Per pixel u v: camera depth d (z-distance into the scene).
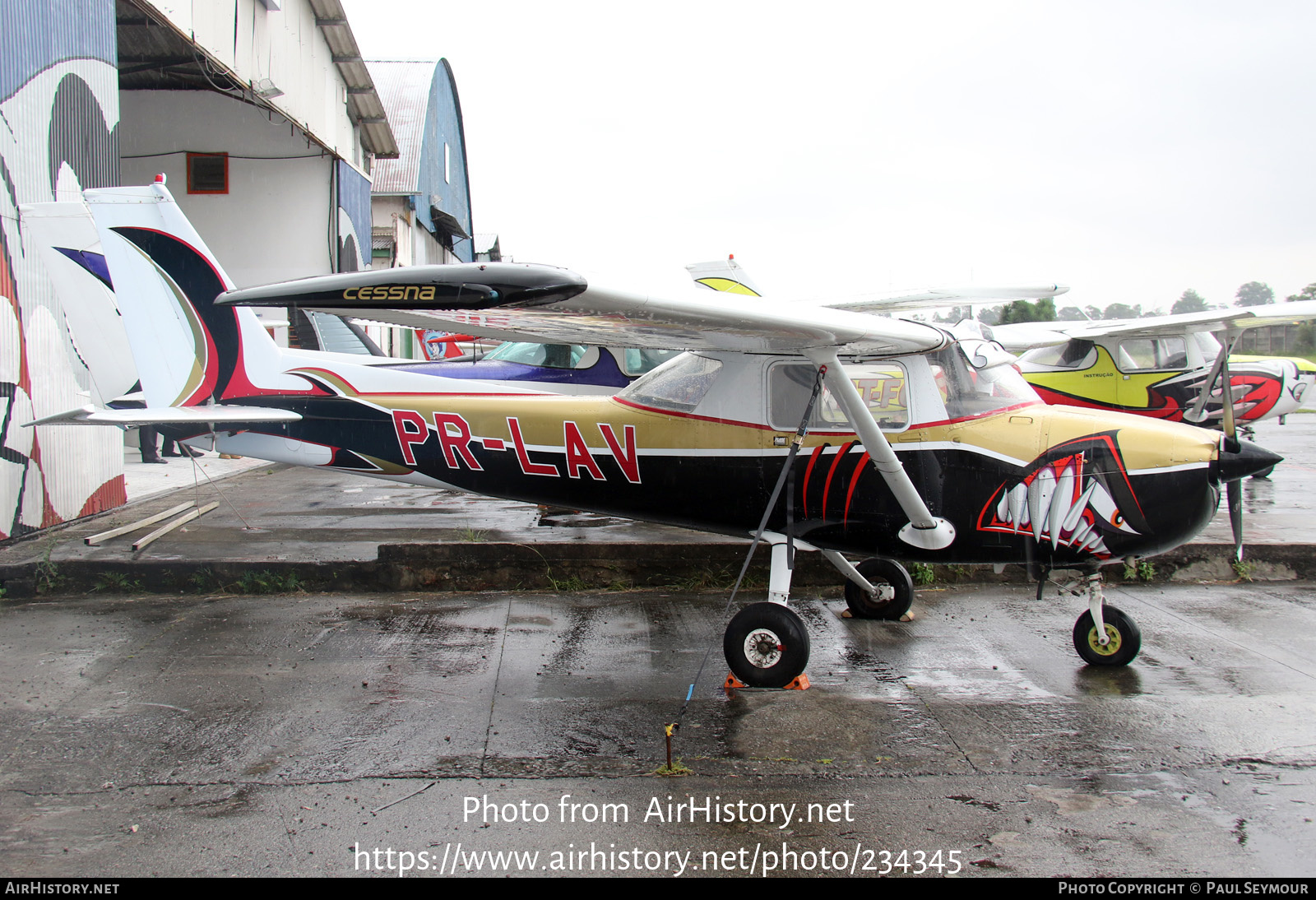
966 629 5.61
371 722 4.06
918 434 4.75
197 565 6.50
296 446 5.89
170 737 3.87
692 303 3.64
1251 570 6.80
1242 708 4.21
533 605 6.20
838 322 4.01
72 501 7.94
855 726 4.02
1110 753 3.72
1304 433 19.38
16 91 7.01
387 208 22.78
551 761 3.66
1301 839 3.01
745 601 6.32
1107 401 12.36
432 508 9.77
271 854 2.92
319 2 14.49
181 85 15.44
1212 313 12.19
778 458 4.91
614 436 5.15
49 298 7.51
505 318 4.32
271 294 3.39
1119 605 6.12
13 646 5.18
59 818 3.16
